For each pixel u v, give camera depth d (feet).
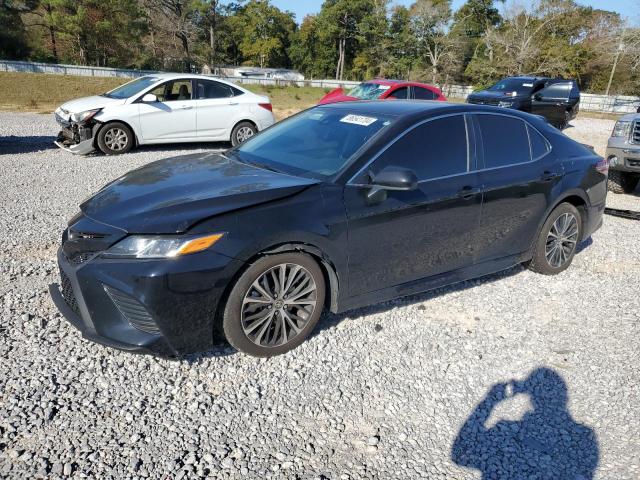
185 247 9.86
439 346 12.47
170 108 35.06
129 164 30.78
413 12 215.92
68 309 11.10
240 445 8.94
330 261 11.57
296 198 11.10
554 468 8.92
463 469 8.79
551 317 14.29
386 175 11.48
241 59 272.72
